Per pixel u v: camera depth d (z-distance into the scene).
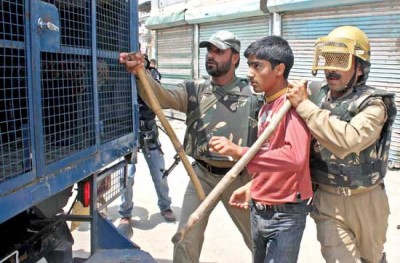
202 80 2.81
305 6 7.57
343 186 2.19
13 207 1.63
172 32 12.09
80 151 2.11
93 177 2.45
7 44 1.60
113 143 2.49
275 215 2.11
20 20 1.66
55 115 1.92
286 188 2.06
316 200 2.32
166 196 4.39
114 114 2.53
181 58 11.74
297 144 1.96
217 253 3.71
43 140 1.82
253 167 2.03
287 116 2.03
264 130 2.09
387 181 5.82
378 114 2.02
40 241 2.37
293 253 2.13
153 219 4.46
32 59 1.72
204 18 10.28
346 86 2.14
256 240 2.28
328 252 2.26
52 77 1.91
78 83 2.12
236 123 2.66
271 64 2.11
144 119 4.14
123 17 2.63
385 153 2.20
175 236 1.96
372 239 2.31
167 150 7.90
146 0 15.33
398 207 4.80
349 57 2.07
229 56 2.62
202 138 2.69
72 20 2.05
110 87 2.48
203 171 2.73
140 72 2.47
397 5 6.38
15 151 1.69
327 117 1.93
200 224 2.61
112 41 2.49
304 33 7.88
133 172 4.05
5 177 1.61
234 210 2.75
